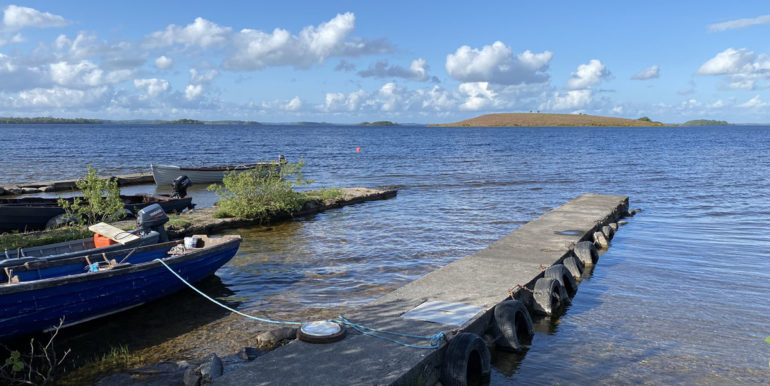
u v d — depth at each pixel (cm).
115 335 821
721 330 841
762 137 12106
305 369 590
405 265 1248
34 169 4094
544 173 3656
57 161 4894
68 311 800
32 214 1584
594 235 1471
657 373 694
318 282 1104
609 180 3195
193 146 7962
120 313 909
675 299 995
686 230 1678
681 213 2020
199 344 781
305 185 3020
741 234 1603
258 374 580
